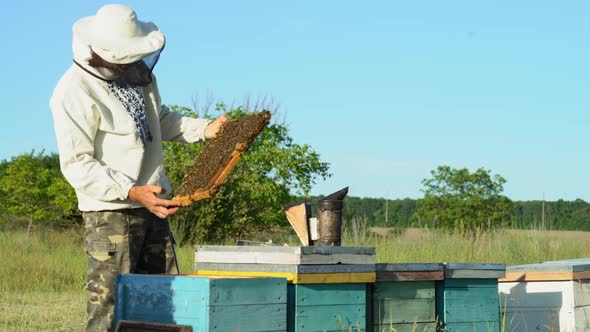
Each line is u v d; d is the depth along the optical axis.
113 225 4.09
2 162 27.42
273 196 18.95
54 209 21.94
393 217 27.98
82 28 4.10
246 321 3.59
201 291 3.51
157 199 3.84
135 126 4.18
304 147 19.98
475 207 23.16
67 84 4.05
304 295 3.81
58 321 7.48
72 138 3.99
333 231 4.42
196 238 17.83
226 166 3.66
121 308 3.95
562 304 5.55
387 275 4.15
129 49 3.99
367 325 4.11
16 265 11.71
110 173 3.96
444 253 12.69
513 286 5.67
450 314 4.42
